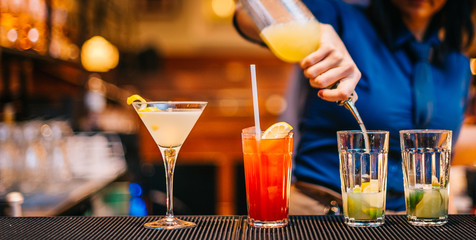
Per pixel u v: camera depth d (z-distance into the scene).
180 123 1.24
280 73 6.72
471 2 1.77
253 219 1.17
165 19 6.80
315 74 1.27
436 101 1.77
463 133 1.98
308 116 1.83
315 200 1.77
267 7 1.30
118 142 3.61
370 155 1.16
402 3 1.72
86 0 4.00
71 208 2.06
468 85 1.87
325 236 1.08
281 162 1.16
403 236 1.08
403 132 1.20
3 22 2.38
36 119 3.20
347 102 1.26
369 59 1.75
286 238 1.07
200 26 6.80
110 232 1.13
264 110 5.81
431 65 1.79
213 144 5.57
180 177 3.84
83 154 3.11
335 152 1.77
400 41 1.75
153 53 6.21
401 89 1.76
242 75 6.72
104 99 4.66
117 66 5.51
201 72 6.80
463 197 1.95
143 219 1.26
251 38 1.82
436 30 1.79
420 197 1.17
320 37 1.30
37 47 2.76
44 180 2.47
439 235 1.08
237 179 3.69
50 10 2.92
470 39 1.81
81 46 3.82
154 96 6.08
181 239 1.07
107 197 3.14
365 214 1.16
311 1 1.83
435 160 1.16
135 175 3.62
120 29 5.61
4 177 2.39
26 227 1.18
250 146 1.17
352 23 1.79
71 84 4.23
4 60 2.93
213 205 3.86
